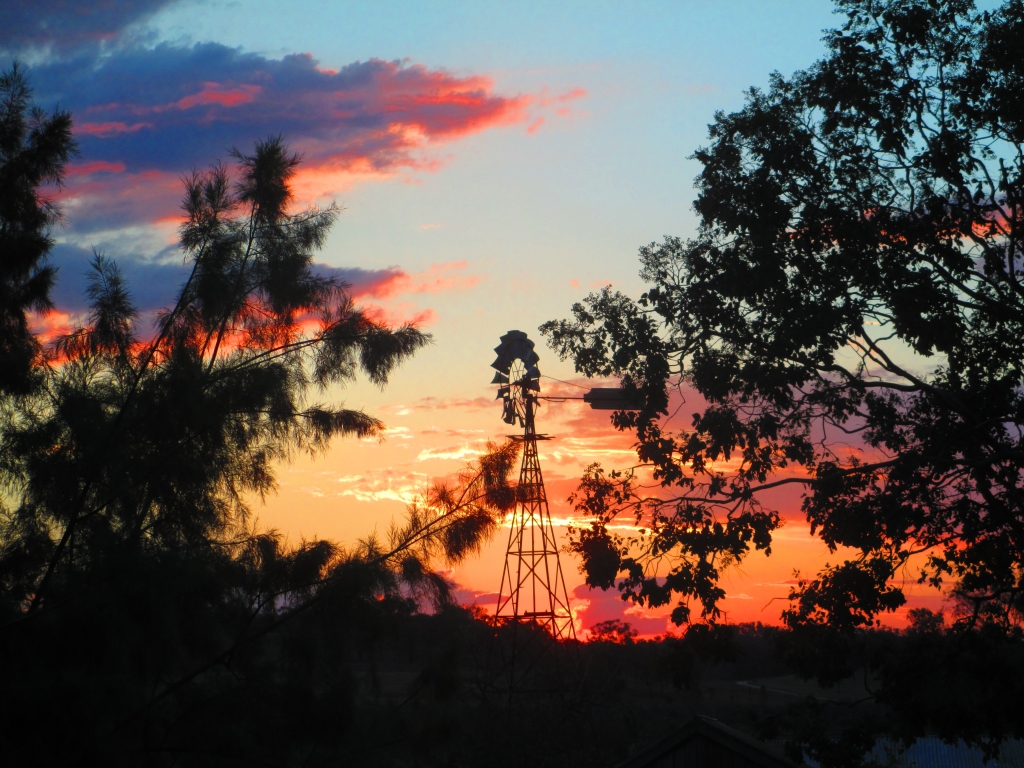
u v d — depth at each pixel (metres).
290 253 12.54
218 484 11.02
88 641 8.60
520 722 33.22
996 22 14.82
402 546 10.55
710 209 15.69
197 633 9.74
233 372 11.17
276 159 12.95
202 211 12.41
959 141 14.73
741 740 12.95
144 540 9.93
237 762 9.52
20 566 9.72
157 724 9.45
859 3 15.41
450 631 10.66
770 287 15.27
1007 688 15.07
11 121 12.12
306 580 10.02
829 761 15.41
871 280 15.06
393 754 10.13
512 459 11.12
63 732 8.05
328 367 11.96
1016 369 15.71
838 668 15.81
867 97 14.92
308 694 9.59
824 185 15.59
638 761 13.86
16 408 10.76
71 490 9.90
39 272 11.71
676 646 15.77
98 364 11.13
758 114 15.70
